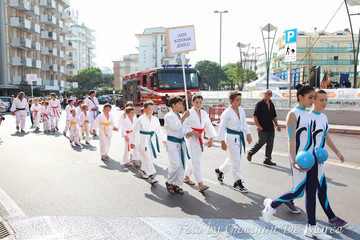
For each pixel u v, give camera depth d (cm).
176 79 1745
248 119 1889
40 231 407
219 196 546
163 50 9069
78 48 10262
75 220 443
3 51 4200
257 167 749
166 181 624
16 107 1500
